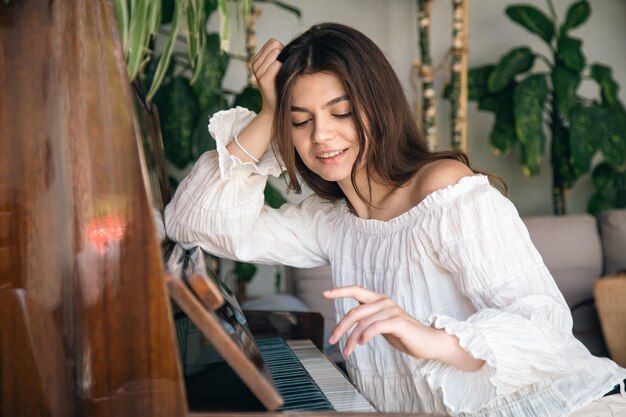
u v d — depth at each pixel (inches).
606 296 108.8
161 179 62.1
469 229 51.4
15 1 37.2
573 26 145.1
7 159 36.3
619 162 140.9
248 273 133.0
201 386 44.3
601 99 149.7
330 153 55.1
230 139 58.8
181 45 141.3
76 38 36.6
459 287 53.2
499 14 158.9
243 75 149.3
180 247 58.3
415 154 58.1
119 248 35.6
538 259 51.2
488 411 50.9
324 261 66.4
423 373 45.2
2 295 36.2
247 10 68.2
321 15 153.6
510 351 43.9
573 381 51.6
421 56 140.4
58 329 36.1
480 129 160.7
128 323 35.4
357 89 53.9
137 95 57.4
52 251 36.1
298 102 54.3
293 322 71.8
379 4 154.9
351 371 59.9
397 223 56.4
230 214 58.5
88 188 35.9
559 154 148.6
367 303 42.2
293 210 66.4
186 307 35.5
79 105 36.2
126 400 35.6
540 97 140.6
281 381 54.4
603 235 128.7
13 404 36.3
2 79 36.6
